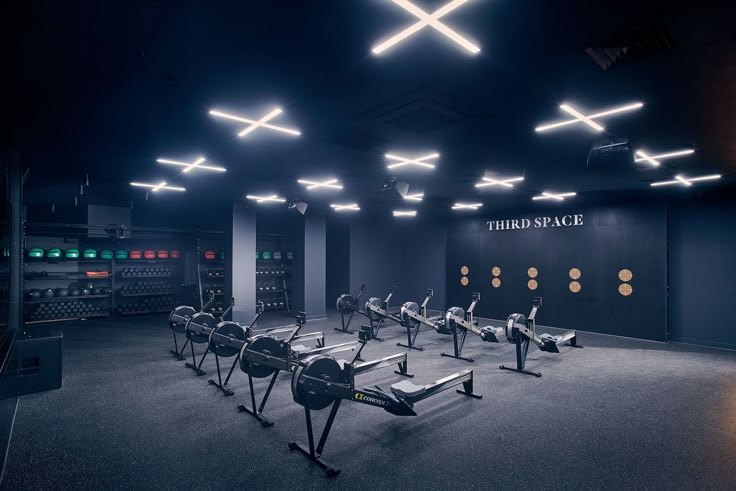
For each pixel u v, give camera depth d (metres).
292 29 2.09
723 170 5.38
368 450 3.12
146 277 10.09
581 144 4.21
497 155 4.65
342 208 10.02
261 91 2.89
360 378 4.99
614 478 2.75
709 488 2.65
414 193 7.52
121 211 9.77
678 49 2.27
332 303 11.64
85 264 9.72
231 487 2.61
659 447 3.19
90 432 3.40
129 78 2.69
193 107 3.19
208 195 7.74
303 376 2.95
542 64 2.47
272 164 5.15
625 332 7.75
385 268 11.77
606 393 4.46
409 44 2.25
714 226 7.05
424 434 3.40
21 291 4.91
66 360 5.77
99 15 1.96
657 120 3.46
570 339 6.90
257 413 3.73
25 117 3.40
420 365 5.62
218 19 1.99
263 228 11.76
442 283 11.16
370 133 3.85
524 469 2.86
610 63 2.52
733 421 3.70
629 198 7.74
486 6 1.89
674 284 7.41
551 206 8.84
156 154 4.62
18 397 4.21
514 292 9.39
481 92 2.91
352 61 2.45
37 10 1.91
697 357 6.19
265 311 10.71
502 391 4.50
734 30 2.08
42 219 9.35
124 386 4.60
